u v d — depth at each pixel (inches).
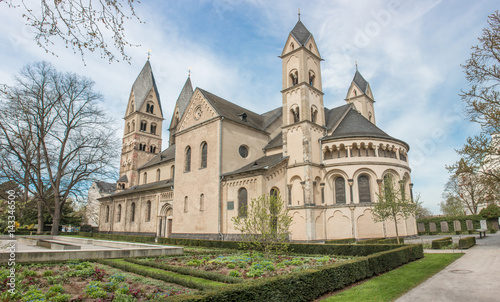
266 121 1980.8
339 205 1376.7
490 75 957.8
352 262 564.7
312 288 462.6
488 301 435.5
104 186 4731.8
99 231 2546.8
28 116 1763.0
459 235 1800.0
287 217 876.0
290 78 1624.0
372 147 1409.9
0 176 1656.0
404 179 1454.2
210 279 581.6
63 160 1921.8
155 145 3031.5
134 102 2997.0
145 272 610.2
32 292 440.8
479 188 1091.9
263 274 608.4
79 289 487.5
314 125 1494.8
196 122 1791.3
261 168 1360.7
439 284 541.3
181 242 1444.4
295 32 1676.9
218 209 1512.1
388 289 511.8
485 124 953.5
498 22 932.6
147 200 2092.8
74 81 1913.1
